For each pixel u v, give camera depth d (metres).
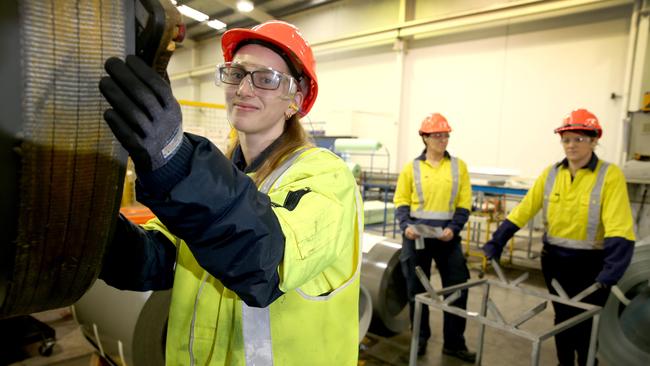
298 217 0.50
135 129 0.35
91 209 0.42
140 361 1.61
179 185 0.37
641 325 2.11
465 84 6.22
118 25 0.39
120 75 0.34
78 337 2.52
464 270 2.35
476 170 5.12
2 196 0.35
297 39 0.77
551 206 2.03
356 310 0.75
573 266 1.98
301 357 0.65
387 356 2.43
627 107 4.82
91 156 0.40
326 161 0.65
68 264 0.43
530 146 5.68
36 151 0.36
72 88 0.37
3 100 0.33
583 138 1.87
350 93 7.54
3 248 0.37
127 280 0.69
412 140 6.82
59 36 0.36
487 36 5.98
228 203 0.40
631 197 3.50
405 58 6.82
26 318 2.33
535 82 5.59
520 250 5.20
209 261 0.42
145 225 0.84
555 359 2.43
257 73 0.73
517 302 3.40
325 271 0.69
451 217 2.44
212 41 9.57
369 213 5.34
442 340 2.66
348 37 7.17
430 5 6.38
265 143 0.81
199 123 2.91
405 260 2.40
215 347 0.66
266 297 0.45
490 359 2.40
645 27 4.64
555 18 5.38
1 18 0.33
